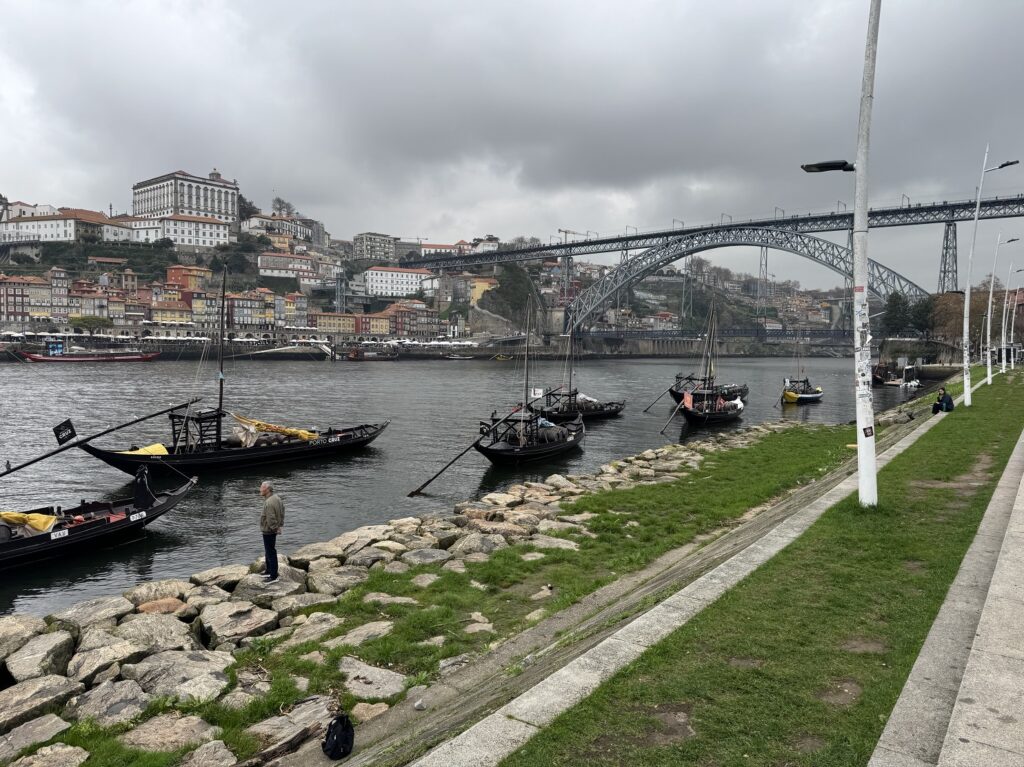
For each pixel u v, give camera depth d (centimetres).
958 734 698
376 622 1531
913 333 18075
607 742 762
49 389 9981
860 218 1767
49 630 1677
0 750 1085
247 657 1392
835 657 952
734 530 2181
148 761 977
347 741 930
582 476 3722
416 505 3728
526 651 1290
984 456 2580
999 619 970
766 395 11794
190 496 3909
